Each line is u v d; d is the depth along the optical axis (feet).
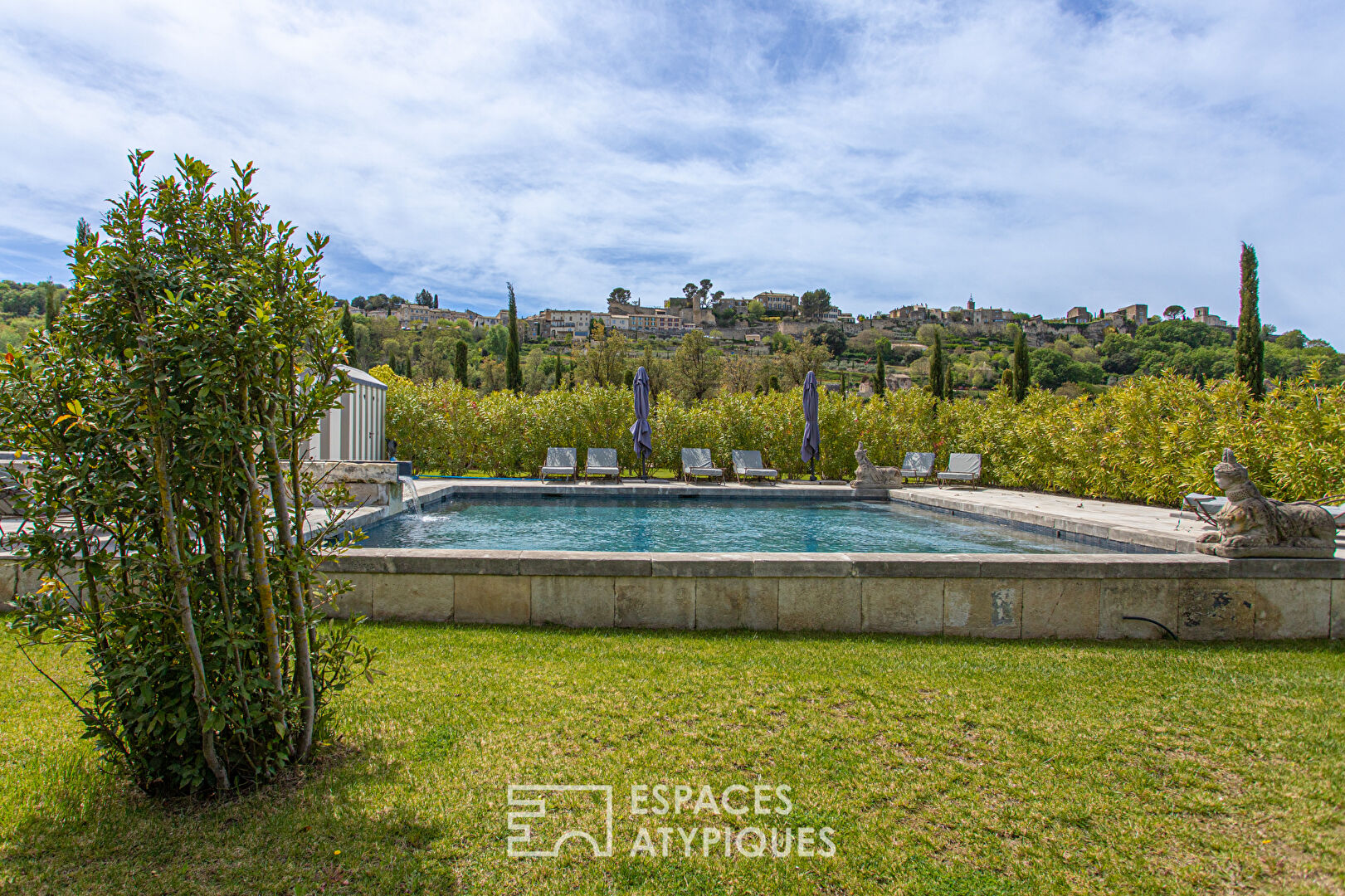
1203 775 8.35
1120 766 8.54
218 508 6.99
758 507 40.19
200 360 6.54
